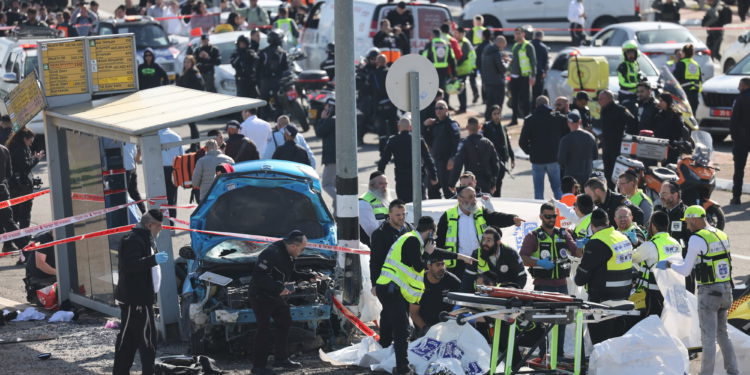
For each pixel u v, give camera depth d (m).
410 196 59.00
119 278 35.00
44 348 40.75
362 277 42.72
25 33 99.25
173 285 42.59
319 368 37.53
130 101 46.84
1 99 93.81
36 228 43.03
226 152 59.19
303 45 116.81
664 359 34.47
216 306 38.91
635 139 61.31
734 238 57.19
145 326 35.00
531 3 130.25
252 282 36.72
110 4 184.75
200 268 40.84
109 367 37.72
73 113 45.41
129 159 64.12
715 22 120.25
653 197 53.16
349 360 38.34
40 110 47.53
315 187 44.44
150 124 41.47
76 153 47.59
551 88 93.00
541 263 37.19
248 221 43.41
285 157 59.62
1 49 97.50
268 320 36.81
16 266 57.44
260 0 147.25
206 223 43.16
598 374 34.28
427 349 36.28
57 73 47.22
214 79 103.06
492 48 89.44
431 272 38.84
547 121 61.41
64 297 48.81
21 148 59.88
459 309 35.56
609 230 35.66
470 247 41.09
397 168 58.78
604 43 103.25
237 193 43.84
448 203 48.59
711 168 53.62
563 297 33.34
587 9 126.88
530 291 33.78
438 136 61.31
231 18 124.06
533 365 36.59
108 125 42.25
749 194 67.94
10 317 46.50
